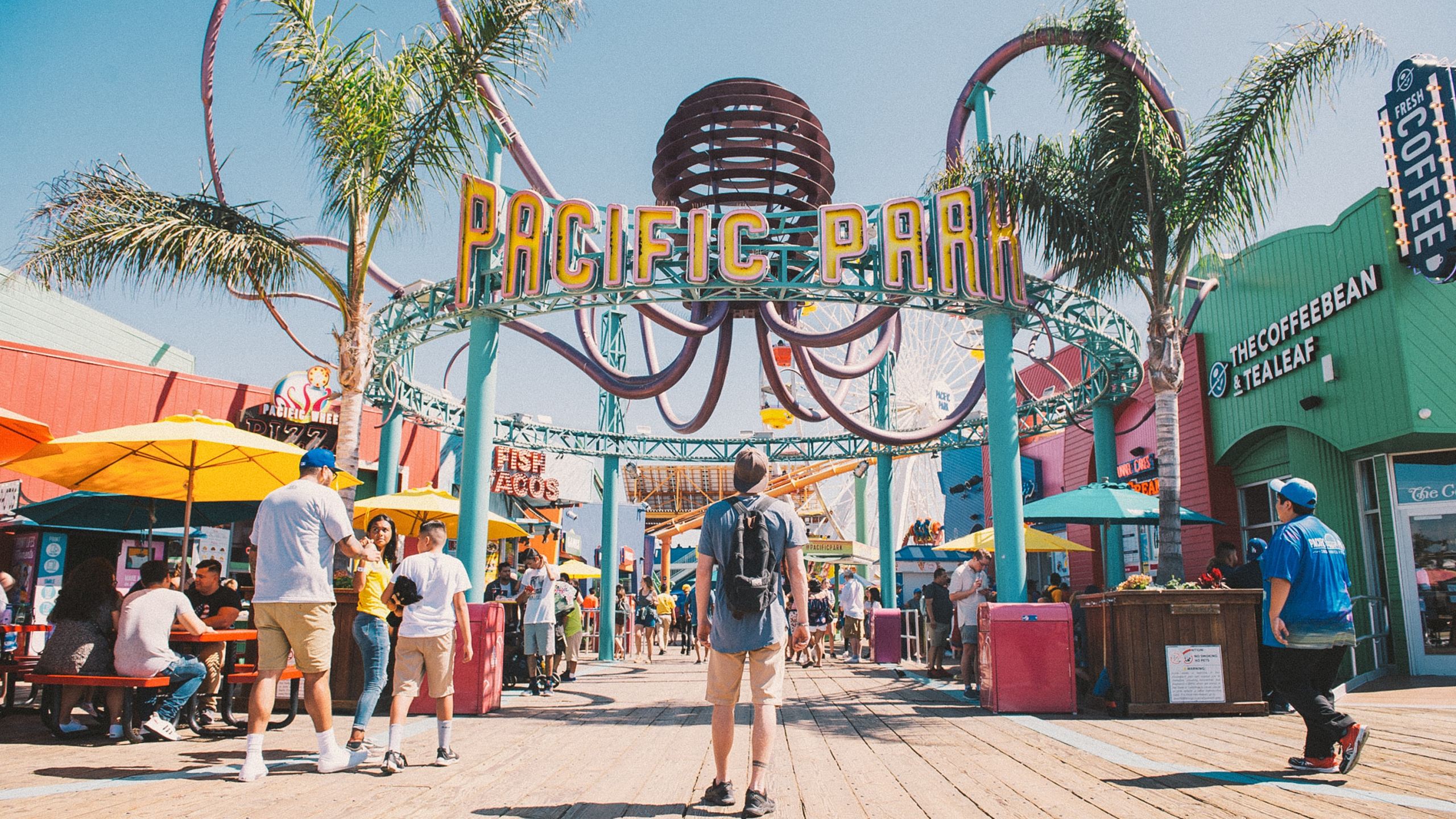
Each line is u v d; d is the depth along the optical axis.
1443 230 11.73
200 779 5.20
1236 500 16.91
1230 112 10.91
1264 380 15.29
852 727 7.83
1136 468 20.00
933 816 4.29
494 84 11.55
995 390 11.34
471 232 11.95
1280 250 15.06
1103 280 11.20
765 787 4.48
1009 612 9.01
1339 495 13.93
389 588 5.76
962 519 28.98
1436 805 4.33
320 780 5.23
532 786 5.09
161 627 7.05
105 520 11.86
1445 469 12.88
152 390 17.28
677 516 36.97
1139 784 5.05
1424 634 12.66
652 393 14.61
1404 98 12.43
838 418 16.14
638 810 4.45
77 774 5.39
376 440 20.91
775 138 12.79
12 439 7.76
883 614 18.34
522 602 12.04
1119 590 8.65
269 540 5.41
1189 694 8.46
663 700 10.73
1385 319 12.64
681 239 12.23
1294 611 5.36
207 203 10.27
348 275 10.67
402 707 5.70
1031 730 7.55
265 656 5.33
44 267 9.68
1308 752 5.38
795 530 4.60
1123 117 10.80
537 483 23.80
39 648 13.36
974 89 12.95
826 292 11.67
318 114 10.11
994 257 11.39
